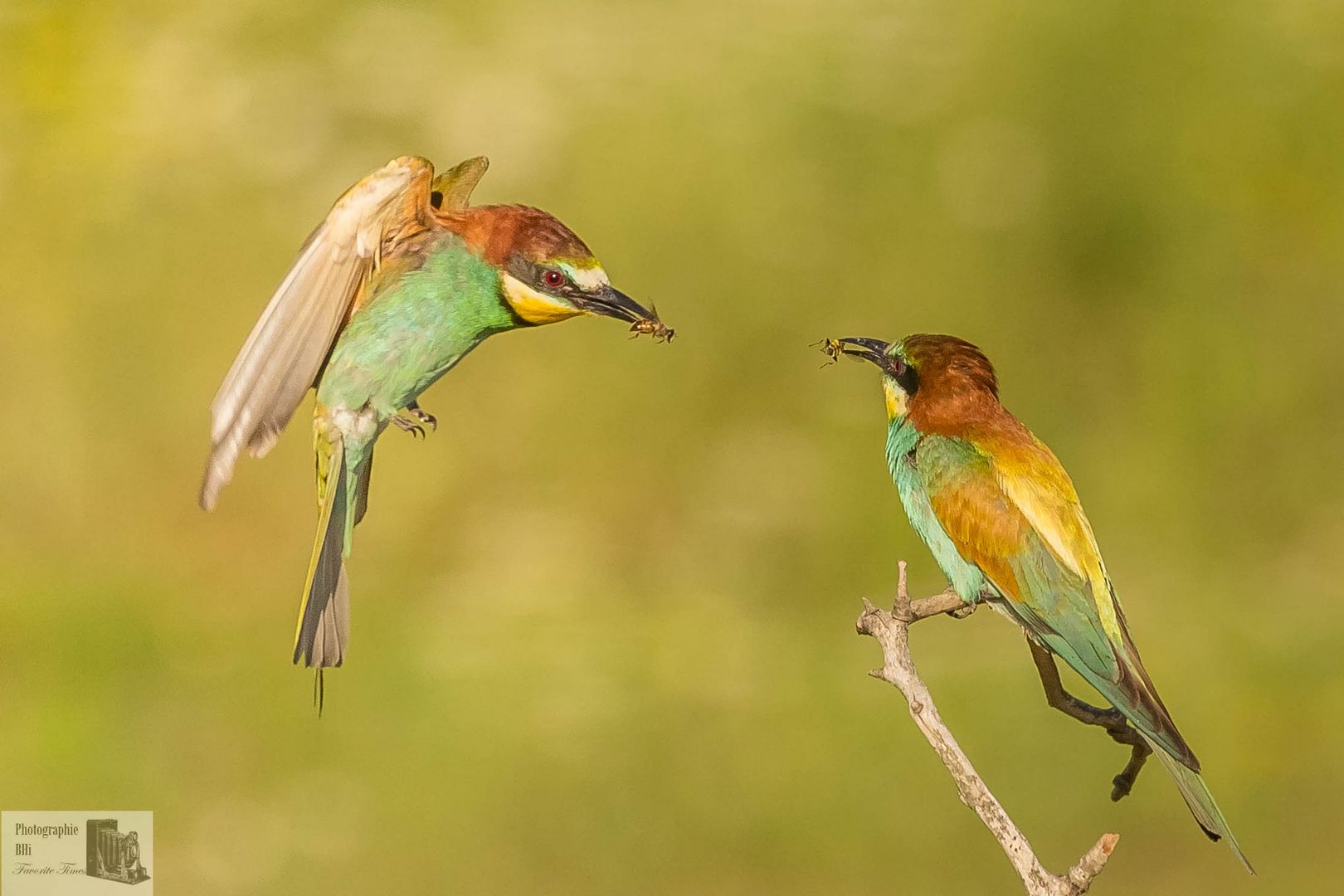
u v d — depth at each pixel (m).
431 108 15.59
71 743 12.07
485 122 15.38
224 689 12.83
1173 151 15.56
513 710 12.50
